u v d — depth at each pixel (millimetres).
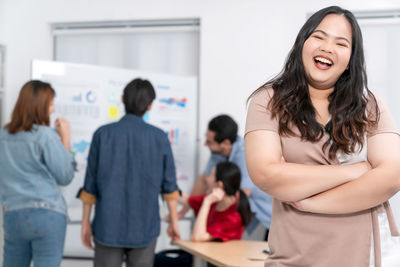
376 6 3756
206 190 3574
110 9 4164
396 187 965
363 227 990
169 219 2553
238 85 3967
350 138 1001
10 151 2213
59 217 2242
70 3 4211
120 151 2318
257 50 3945
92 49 4344
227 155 3227
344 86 1026
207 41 4016
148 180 2344
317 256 990
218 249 2316
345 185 963
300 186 965
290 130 1014
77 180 3359
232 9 3980
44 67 3254
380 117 1025
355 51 1017
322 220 988
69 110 3330
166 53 4254
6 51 4094
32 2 4250
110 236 2277
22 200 2188
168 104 3748
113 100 3510
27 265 2297
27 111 2223
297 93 1022
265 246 2402
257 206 3076
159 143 2387
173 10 4074
